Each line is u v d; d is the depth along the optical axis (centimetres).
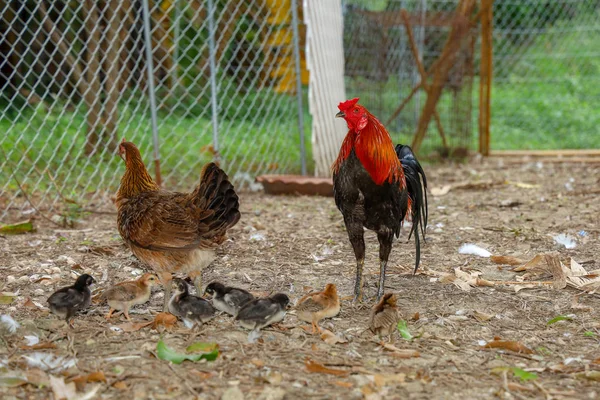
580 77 747
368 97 499
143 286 264
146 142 472
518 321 265
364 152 259
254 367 238
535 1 748
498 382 233
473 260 316
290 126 492
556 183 441
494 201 397
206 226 258
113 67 403
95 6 386
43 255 316
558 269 293
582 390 230
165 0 484
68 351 244
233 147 494
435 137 538
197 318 255
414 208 286
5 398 224
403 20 481
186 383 230
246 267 308
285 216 370
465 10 505
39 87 509
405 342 252
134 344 248
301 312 256
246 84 553
